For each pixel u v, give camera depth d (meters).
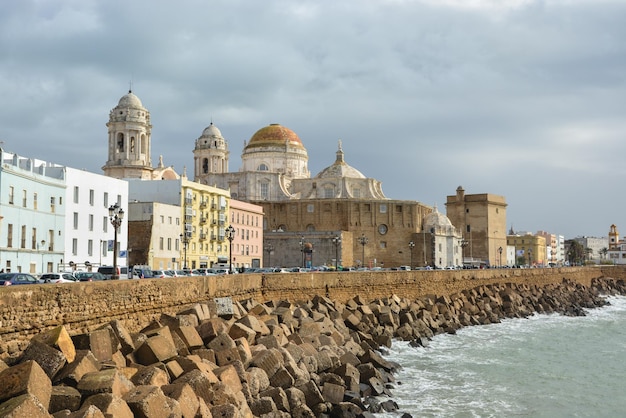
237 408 24.78
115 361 26.08
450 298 82.31
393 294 73.81
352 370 37.72
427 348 56.91
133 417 20.48
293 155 162.50
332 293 66.44
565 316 93.25
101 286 32.09
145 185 100.69
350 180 154.00
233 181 150.38
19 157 71.25
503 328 74.81
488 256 175.62
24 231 64.00
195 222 103.62
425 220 153.75
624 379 46.00
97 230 78.06
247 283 54.19
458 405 36.94
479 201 177.12
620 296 141.50
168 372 26.20
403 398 37.84
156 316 37.47
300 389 31.48
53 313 28.16
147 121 130.50
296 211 145.50
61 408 20.25
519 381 44.12
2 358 24.08
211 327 34.62
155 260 90.88
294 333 43.09
